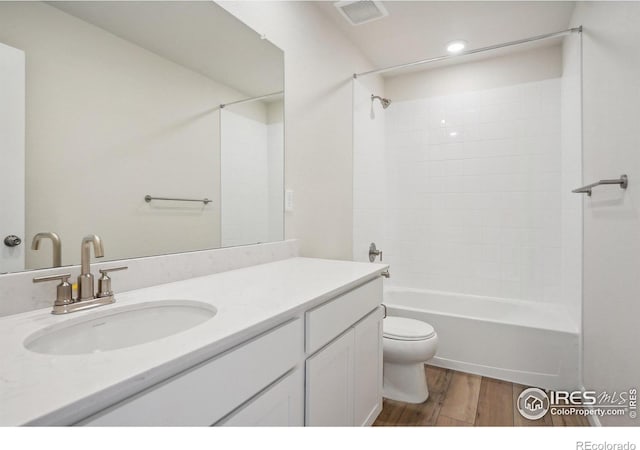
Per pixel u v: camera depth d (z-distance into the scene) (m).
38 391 0.51
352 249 2.71
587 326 1.88
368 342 1.53
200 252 1.40
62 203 1.01
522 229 2.80
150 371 0.59
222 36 1.54
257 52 1.73
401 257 3.28
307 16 2.11
